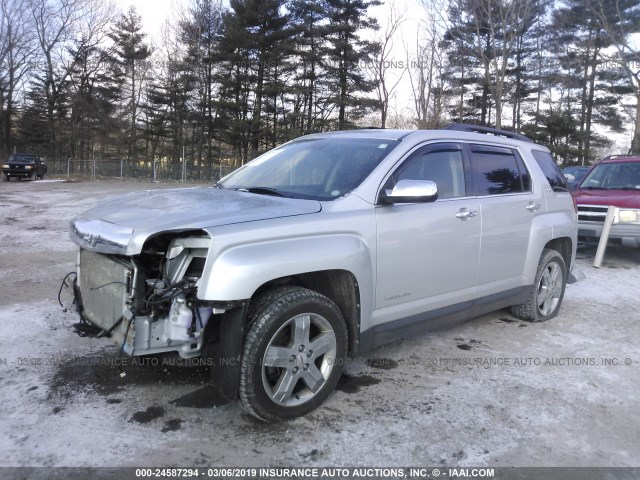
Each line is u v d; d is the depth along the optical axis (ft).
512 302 17.20
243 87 140.15
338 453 10.20
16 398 11.76
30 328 15.99
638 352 16.01
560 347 16.29
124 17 173.06
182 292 10.14
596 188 32.53
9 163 109.19
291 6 137.39
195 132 160.86
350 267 11.72
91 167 124.57
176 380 13.00
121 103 176.65
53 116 175.63
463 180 15.20
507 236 16.24
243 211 11.14
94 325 11.68
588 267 29.48
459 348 15.98
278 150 16.49
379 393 12.75
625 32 100.73
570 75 122.52
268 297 10.83
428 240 13.58
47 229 35.68
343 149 14.43
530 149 18.53
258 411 10.71
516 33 96.12
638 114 95.71
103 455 9.82
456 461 10.11
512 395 12.88
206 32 147.84
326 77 140.56
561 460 10.26
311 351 11.36
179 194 13.35
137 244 9.89
